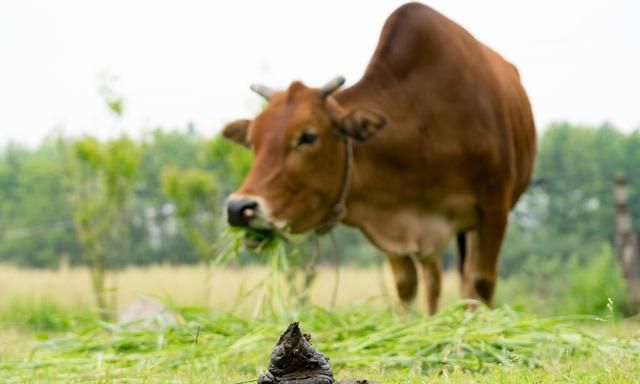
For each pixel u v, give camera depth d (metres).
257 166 7.79
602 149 57.69
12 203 58.50
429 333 6.66
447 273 22.75
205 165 28.67
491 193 8.41
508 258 41.72
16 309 14.41
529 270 19.28
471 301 7.32
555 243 43.41
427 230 8.36
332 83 7.91
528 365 6.01
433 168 8.24
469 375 5.64
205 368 6.23
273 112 7.96
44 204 56.16
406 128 8.20
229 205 7.64
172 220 47.44
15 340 8.27
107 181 15.02
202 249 16.39
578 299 14.70
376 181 8.21
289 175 7.76
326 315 7.82
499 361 6.15
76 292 16.88
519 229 48.81
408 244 8.33
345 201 8.16
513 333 6.59
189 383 5.59
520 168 9.21
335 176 7.97
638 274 14.98
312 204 7.90
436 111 8.27
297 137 7.78
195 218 21.14
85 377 6.04
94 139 14.88
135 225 47.16
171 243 47.00
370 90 8.32
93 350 6.98
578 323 11.71
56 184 57.19
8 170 63.00
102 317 13.17
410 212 8.32
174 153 49.34
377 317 7.80
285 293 10.38
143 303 9.71
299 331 4.64
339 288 17.47
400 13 8.70
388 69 8.41
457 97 8.33
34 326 11.95
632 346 6.34
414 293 9.11
